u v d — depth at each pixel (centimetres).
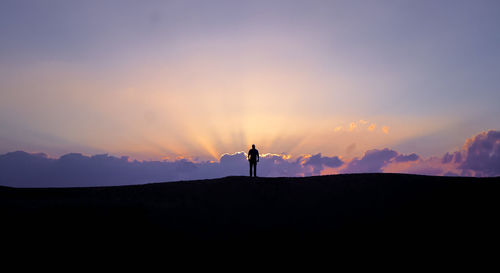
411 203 1212
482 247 912
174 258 879
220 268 844
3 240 870
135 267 820
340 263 872
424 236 992
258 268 848
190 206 1209
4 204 1119
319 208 1212
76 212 1070
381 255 904
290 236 1017
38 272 758
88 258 836
